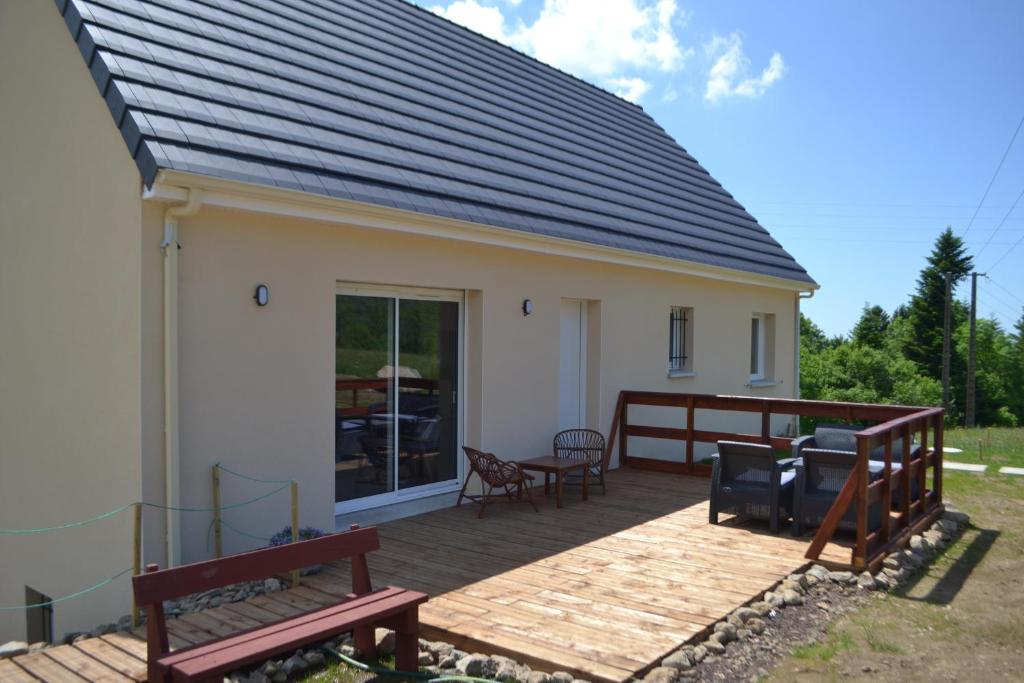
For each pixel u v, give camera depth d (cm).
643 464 1139
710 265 1266
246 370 664
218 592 583
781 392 1656
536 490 975
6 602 767
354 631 491
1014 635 535
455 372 909
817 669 474
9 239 757
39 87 719
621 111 1777
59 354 684
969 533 847
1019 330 4888
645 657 456
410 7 1367
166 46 725
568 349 1088
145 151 568
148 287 598
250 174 621
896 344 5628
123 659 459
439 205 794
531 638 486
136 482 602
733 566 652
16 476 746
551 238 926
